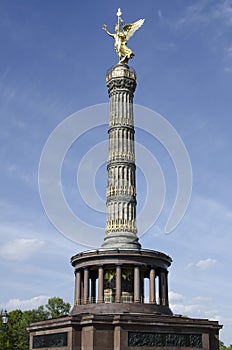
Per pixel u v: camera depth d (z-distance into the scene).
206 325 67.12
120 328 61.03
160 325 63.53
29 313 141.62
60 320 64.38
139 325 62.28
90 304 69.06
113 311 66.69
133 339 61.41
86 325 61.72
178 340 64.56
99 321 61.12
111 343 60.97
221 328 68.69
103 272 70.94
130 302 68.69
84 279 71.81
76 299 72.69
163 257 73.06
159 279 73.44
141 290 73.38
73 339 61.62
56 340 64.81
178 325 64.94
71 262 75.75
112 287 71.50
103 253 70.75
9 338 133.25
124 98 82.19
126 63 85.19
